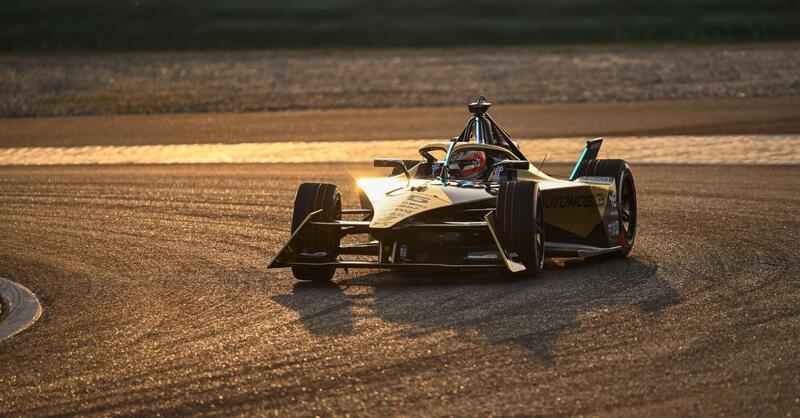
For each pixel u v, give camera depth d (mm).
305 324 26938
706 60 171500
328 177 64438
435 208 31391
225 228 45062
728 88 131375
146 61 193125
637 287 30578
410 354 23578
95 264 37719
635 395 20328
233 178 64188
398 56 196625
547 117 105938
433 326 26094
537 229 32562
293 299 30328
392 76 158500
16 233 45531
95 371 23438
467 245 34844
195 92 143000
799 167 65125
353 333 25719
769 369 21766
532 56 188750
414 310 28031
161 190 58875
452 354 23453
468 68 168125
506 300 28891
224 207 51469
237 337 25891
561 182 36906
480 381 21453
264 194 56031
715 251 37031
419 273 34156
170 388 21875
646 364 22344
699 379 21219
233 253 39125
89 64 187625
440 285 31594
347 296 30422
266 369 22906
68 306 30750
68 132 102625
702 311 27172
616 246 36375
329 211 33188
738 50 190750
